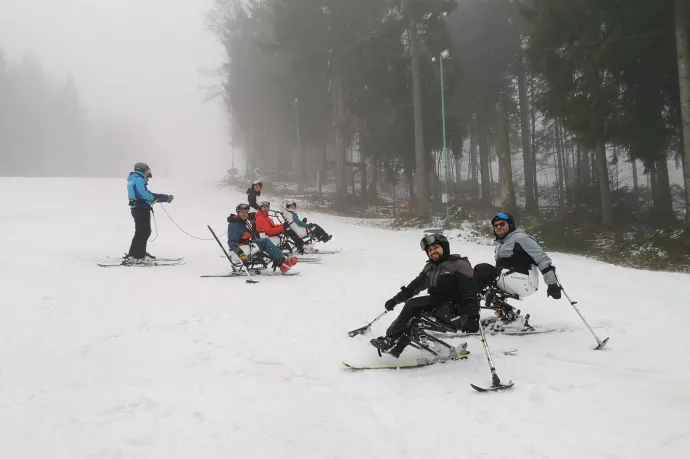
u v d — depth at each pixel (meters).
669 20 16.94
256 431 3.40
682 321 6.62
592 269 11.62
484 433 3.36
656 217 22.02
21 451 3.03
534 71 20.83
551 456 3.04
